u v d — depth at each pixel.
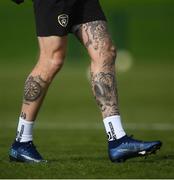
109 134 15.84
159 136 25.03
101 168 15.12
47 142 22.94
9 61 93.62
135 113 35.38
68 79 61.91
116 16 87.56
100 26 15.91
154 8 97.50
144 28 97.06
